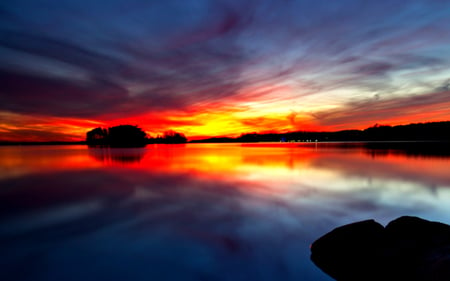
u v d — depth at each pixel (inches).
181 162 887.1
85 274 159.5
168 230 231.8
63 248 194.4
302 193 376.8
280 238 213.9
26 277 156.6
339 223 252.7
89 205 318.0
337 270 149.0
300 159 954.7
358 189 402.9
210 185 446.0
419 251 139.8
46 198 355.3
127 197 359.6
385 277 130.3
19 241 206.7
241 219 261.7
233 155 1229.7
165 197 358.6
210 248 194.2
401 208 300.2
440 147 1636.3
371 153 1211.2
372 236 162.6
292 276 155.3
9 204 323.6
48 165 798.5
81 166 767.7
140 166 764.0
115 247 196.2
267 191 397.4
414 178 497.0
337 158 975.6
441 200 333.4
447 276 111.5
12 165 796.0
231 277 155.5
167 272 162.2
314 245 172.7
